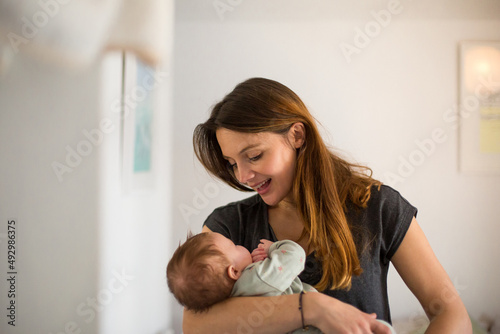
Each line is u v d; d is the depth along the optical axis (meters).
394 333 0.89
